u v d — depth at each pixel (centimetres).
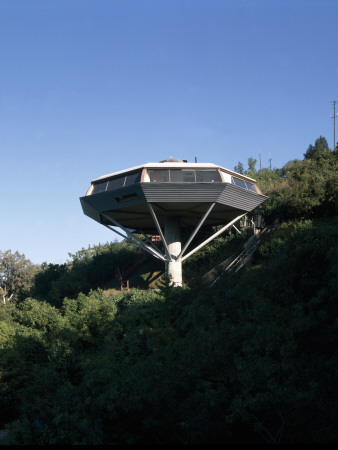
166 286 2334
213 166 3328
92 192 3584
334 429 1093
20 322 3534
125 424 1272
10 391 2397
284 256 2152
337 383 1177
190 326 1852
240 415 1123
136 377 1244
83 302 3191
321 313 1510
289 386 1102
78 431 1171
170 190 3188
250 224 3766
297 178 4281
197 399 1141
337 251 1856
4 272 7006
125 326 2523
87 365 1881
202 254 3878
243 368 1135
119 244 5397
